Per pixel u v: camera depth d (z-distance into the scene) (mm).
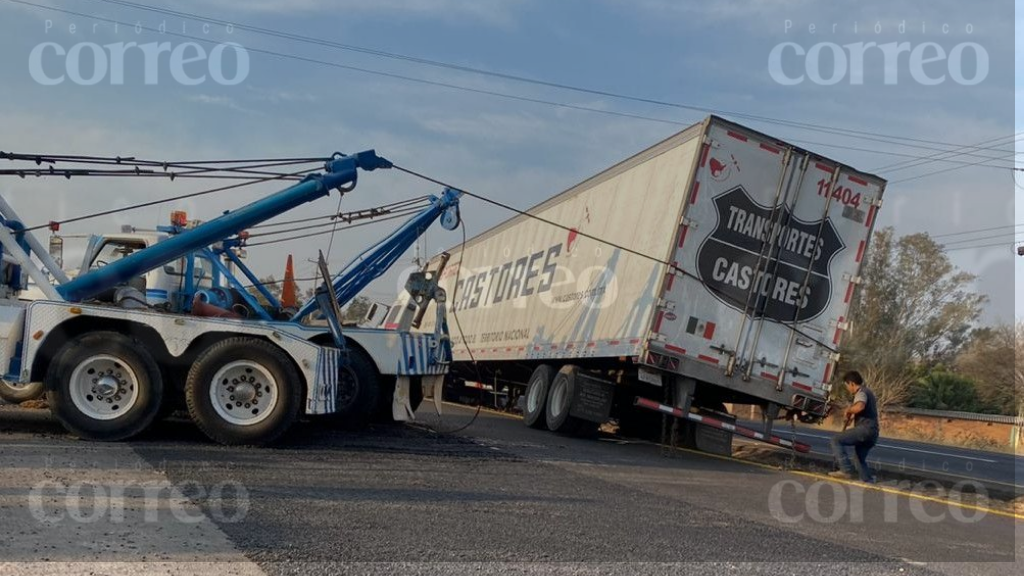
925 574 5945
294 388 9555
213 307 11062
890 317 37250
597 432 14320
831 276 12523
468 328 22047
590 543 6055
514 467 9414
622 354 12633
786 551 6312
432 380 12203
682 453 13094
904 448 22953
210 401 9352
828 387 12398
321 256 11125
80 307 9211
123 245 11945
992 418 33281
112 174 10820
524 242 18922
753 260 12289
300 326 11086
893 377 37625
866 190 12641
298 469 8055
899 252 37125
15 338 9133
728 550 6188
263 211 11180
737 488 9539
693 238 12078
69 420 8992
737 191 12227
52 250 11758
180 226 12086
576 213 16188
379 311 13547
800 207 12422
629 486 8852
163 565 4816
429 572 5055
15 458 7602
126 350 9133
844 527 7570
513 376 19906
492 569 5207
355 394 11617
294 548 5320
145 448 8734
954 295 36969
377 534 5812
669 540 6359
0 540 5043
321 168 11648
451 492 7504
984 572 6176
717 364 12133
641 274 12695
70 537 5211
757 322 12289
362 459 9031
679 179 12391
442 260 12852
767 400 12562
